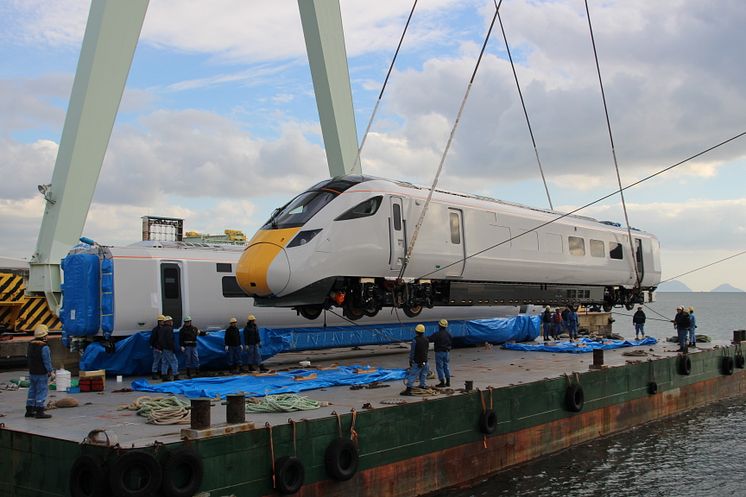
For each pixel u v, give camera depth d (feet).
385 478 43.32
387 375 58.23
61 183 71.82
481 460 51.26
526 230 82.23
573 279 90.58
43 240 73.15
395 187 66.28
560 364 72.08
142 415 41.68
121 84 72.43
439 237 69.72
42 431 36.88
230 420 35.99
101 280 64.18
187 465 32.73
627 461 57.98
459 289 74.43
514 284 81.66
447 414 48.37
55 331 85.71
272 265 58.49
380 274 64.28
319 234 59.98
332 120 86.84
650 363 75.46
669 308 624.59
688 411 82.69
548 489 49.78
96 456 31.99
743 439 67.05
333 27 87.04
